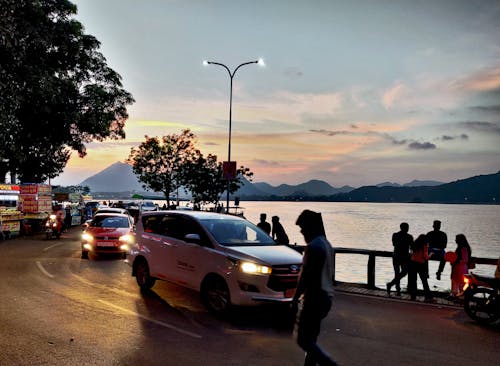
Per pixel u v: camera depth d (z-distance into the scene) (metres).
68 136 36.44
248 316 8.54
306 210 5.38
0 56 25.25
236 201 30.16
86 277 12.46
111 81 37.66
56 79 33.09
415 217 138.75
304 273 5.07
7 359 5.91
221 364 5.93
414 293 10.96
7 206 27.20
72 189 58.12
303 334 5.04
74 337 6.93
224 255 8.48
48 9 32.69
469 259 11.12
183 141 50.38
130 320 8.01
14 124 27.78
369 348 6.82
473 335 7.64
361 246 41.34
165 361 5.99
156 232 10.45
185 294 10.35
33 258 16.69
